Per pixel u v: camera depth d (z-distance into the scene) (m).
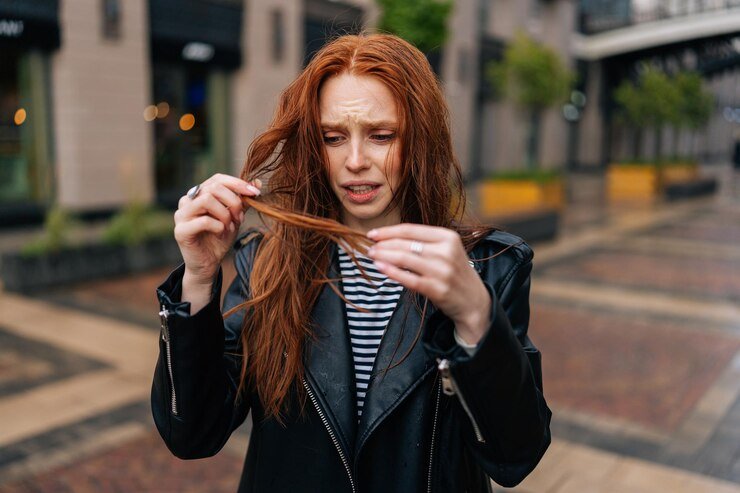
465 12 20.61
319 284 1.27
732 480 3.67
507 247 1.24
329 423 1.20
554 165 27.77
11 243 10.06
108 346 5.76
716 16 28.70
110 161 11.70
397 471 1.19
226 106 14.32
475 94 21.98
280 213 1.08
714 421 4.44
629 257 10.73
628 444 4.09
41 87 11.09
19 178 11.02
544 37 26.75
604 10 32.66
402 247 0.93
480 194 17.98
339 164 1.19
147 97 12.25
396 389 1.18
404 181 1.20
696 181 21.69
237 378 1.31
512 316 1.21
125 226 8.72
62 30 10.84
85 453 3.82
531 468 1.13
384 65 1.14
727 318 7.12
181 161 13.60
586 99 31.83
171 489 3.47
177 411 1.18
